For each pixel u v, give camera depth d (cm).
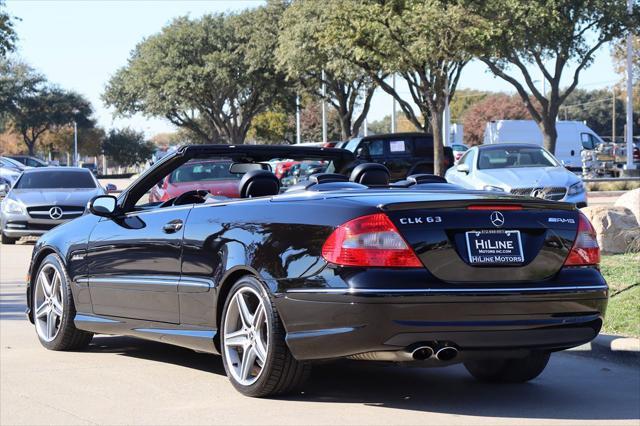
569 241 565
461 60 3030
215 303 611
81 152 10262
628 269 1077
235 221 605
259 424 537
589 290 560
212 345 620
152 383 653
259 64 5031
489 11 2694
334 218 541
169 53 5319
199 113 6047
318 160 743
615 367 720
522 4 2694
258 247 575
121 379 668
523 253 548
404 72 3372
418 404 588
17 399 611
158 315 670
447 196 568
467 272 533
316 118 8569
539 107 9956
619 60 5359
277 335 561
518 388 645
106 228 725
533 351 561
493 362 654
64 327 764
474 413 566
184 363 725
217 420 547
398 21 2623
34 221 1841
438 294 519
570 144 4903
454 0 2655
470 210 541
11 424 549
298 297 544
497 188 1691
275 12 5059
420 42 2598
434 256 528
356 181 708
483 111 10181
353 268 523
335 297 525
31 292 811
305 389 626
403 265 523
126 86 5569
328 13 2853
